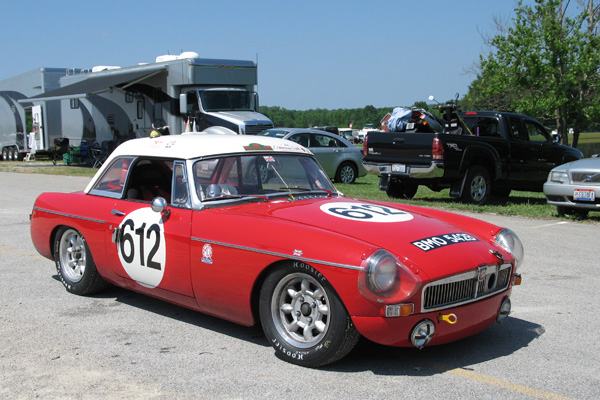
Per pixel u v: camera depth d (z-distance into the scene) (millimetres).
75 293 5344
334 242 3516
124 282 4855
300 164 4980
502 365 3748
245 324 4023
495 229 4312
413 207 4859
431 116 11750
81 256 5340
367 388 3367
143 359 3814
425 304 3475
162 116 18625
